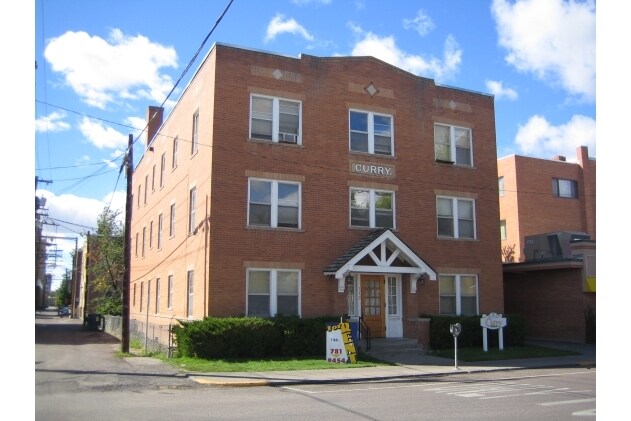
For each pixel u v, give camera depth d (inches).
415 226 891.4
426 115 933.2
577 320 973.8
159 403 425.7
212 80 791.1
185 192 904.9
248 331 712.4
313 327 748.0
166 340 912.3
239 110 792.3
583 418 362.0
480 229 949.2
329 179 836.0
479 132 979.3
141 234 1328.7
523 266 1048.8
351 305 829.2
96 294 2251.5
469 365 700.0
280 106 824.9
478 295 926.4
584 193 1550.2
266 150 800.9
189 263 849.5
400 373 615.8
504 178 1513.3
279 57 830.5
